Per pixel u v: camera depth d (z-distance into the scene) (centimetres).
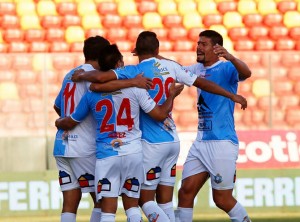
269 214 4231
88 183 2731
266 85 4675
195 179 2884
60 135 2728
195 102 4622
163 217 2677
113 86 2538
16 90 4534
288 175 4328
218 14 6381
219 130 2831
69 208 2770
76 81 2666
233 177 2861
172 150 2727
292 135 4506
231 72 2817
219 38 2859
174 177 2780
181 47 6044
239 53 4694
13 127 4506
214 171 2839
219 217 4088
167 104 2631
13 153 4409
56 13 6284
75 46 6019
